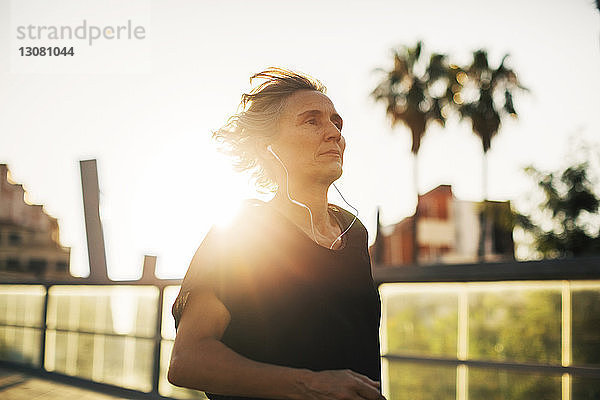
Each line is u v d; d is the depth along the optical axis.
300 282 1.02
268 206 1.07
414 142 39.53
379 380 1.10
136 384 5.57
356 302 1.06
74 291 6.52
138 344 5.64
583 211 35.31
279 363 1.00
